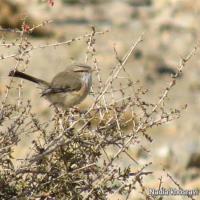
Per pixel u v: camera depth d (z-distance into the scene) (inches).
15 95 676.1
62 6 1668.3
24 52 408.8
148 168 676.1
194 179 687.1
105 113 396.2
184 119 909.2
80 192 396.8
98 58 1119.6
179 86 1096.8
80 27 1471.5
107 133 395.2
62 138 399.9
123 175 397.4
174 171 699.4
